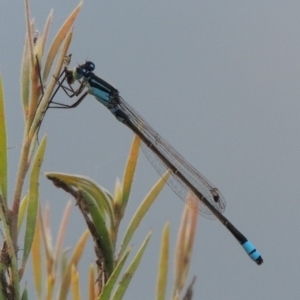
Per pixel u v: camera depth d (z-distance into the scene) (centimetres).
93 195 17
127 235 18
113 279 16
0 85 16
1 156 16
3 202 16
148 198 18
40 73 17
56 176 16
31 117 17
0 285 15
